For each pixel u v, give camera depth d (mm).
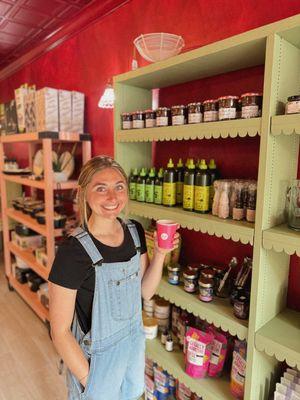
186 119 1336
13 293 3107
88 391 1061
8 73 3953
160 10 1772
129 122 1582
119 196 1028
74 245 995
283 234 1013
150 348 1583
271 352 1089
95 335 1043
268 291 1170
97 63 2340
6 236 3154
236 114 1146
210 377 1402
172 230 1152
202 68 1364
